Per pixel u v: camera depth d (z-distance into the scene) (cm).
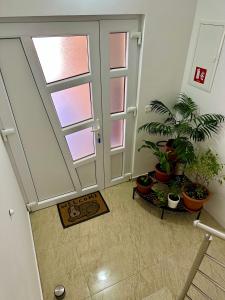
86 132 262
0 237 110
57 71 213
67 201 294
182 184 272
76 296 201
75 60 216
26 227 224
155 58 243
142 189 279
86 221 269
